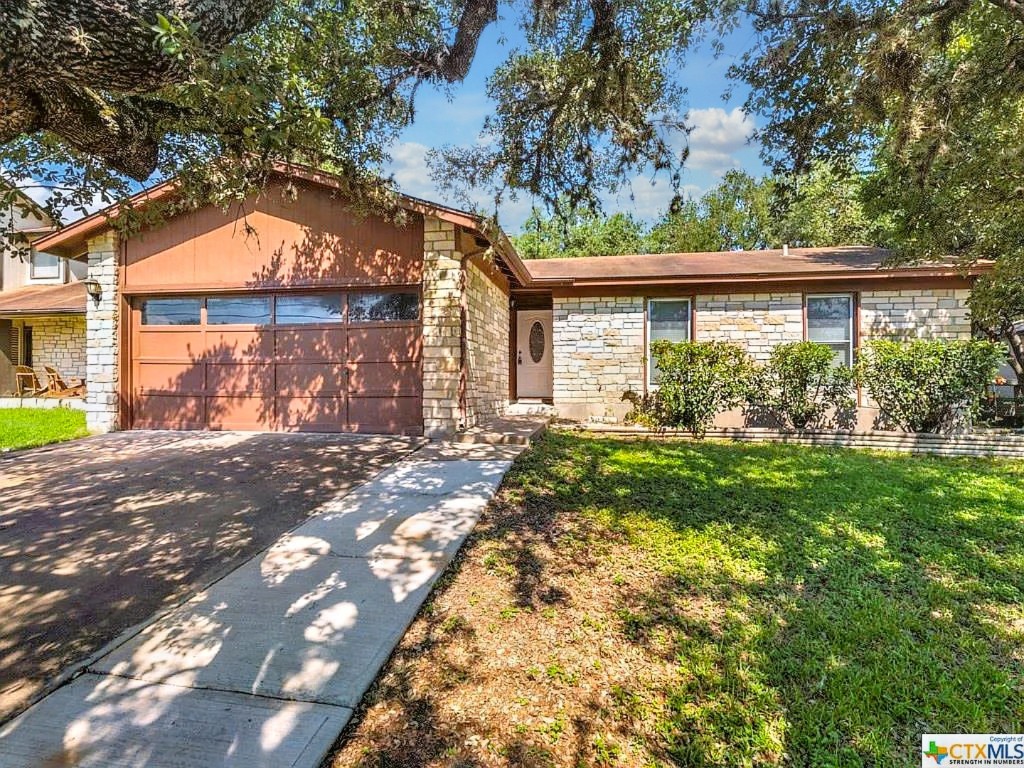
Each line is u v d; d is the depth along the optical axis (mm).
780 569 3465
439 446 6910
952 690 2299
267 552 3652
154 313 8305
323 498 4805
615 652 2572
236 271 7918
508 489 5117
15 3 1554
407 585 3158
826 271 9102
